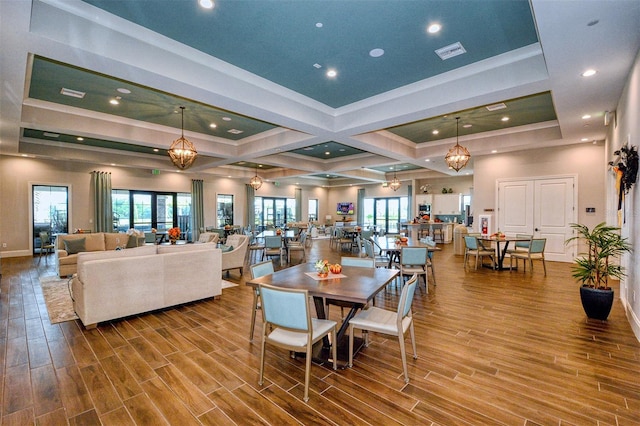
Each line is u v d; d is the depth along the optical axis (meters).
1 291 5.04
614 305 4.22
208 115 5.84
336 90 4.67
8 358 2.81
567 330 3.38
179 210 11.51
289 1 2.67
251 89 4.19
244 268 7.08
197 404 2.16
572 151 7.14
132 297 3.77
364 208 16.62
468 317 3.80
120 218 10.14
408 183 14.72
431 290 5.06
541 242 6.27
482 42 3.38
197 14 2.88
